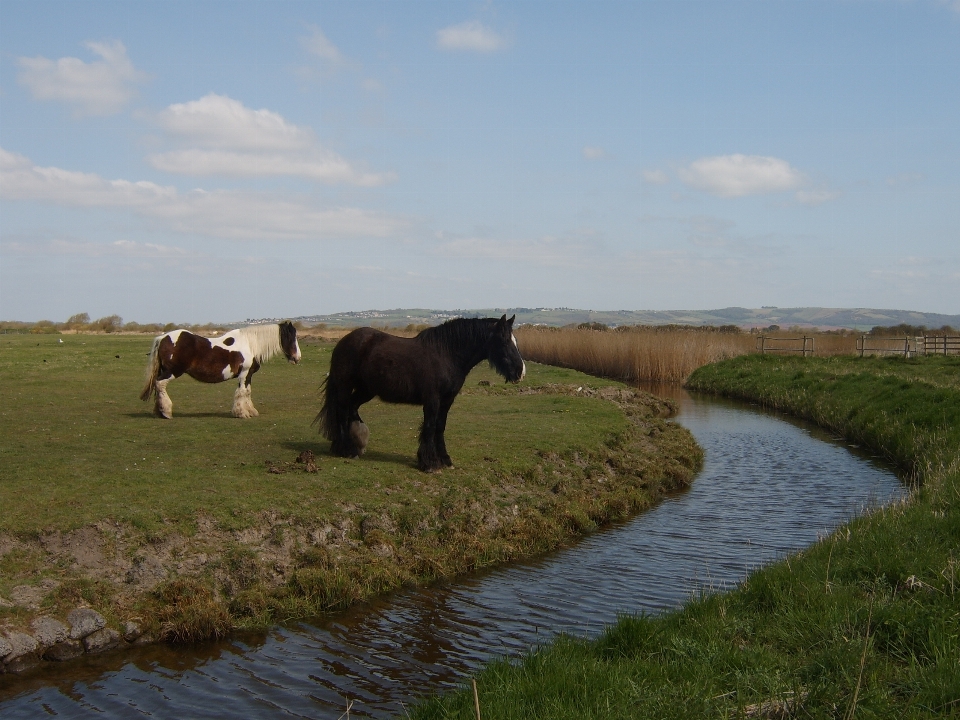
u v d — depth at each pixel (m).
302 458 12.09
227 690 6.97
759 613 7.23
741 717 5.19
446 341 12.20
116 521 9.11
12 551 8.37
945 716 4.92
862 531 9.26
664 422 22.62
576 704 5.38
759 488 15.84
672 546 11.61
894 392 22.62
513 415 19.02
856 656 5.84
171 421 16.08
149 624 7.98
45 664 7.35
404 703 6.72
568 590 9.59
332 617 8.67
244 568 8.98
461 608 8.96
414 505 11.16
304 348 38.09
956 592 6.89
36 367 27.23
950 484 11.05
